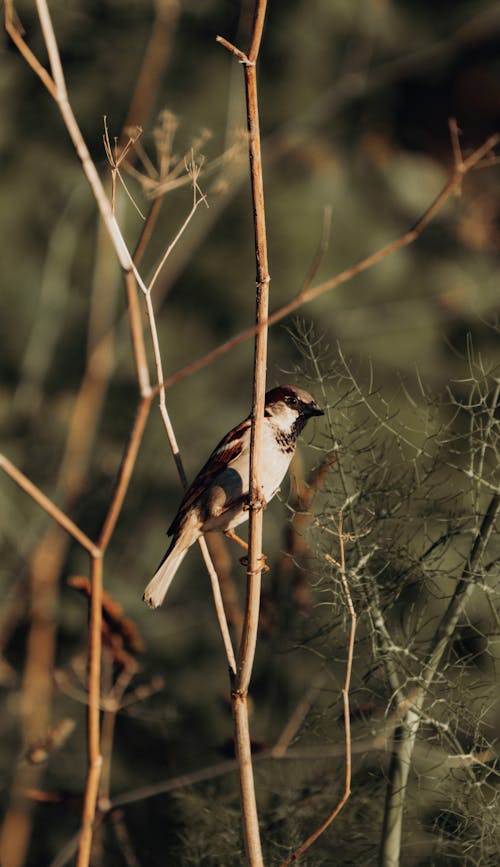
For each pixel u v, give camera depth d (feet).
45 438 44.83
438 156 56.90
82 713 34.45
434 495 18.70
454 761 16.63
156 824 27.55
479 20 54.90
